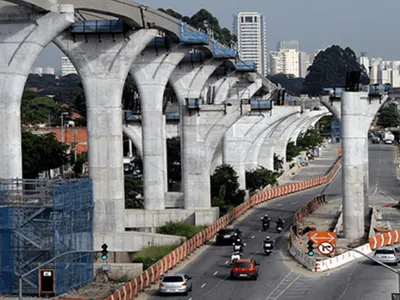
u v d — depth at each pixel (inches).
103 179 4101.9
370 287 2970.0
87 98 4077.3
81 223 3142.2
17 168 3275.1
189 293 2906.0
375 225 4692.4
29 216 2938.0
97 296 2883.9
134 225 4906.5
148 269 3068.4
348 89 4234.7
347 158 4180.6
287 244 4151.1
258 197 6195.9
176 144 7263.8
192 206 5044.3
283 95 6628.9
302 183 7244.1
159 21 4298.7
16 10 3230.8
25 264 2933.1
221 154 6973.4
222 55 5477.4
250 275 3134.8
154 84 4867.1
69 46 4025.6
